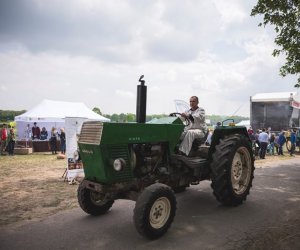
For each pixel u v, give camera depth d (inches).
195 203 220.8
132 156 173.3
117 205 216.7
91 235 161.8
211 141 212.2
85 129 171.8
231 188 205.3
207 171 214.8
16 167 418.3
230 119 247.4
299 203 216.7
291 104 667.4
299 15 344.8
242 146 218.4
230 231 162.9
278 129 682.8
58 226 175.9
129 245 148.8
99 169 163.3
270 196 238.4
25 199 238.4
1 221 185.6
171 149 191.6
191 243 149.2
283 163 462.3
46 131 697.6
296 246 137.8
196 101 225.1
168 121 198.8
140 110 179.8
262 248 137.6
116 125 163.0
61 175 349.4
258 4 364.5
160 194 156.9
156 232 153.9
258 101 699.4
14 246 148.3
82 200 186.2
